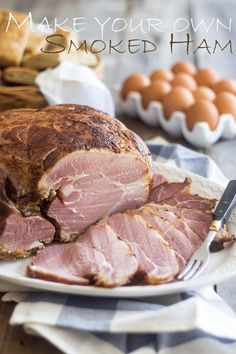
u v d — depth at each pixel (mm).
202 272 617
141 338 553
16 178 642
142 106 1062
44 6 1597
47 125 669
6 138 658
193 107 994
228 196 711
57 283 576
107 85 1210
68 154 644
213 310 567
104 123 694
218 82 1097
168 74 1117
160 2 1677
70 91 959
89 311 563
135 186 694
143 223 659
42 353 556
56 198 653
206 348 542
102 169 668
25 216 641
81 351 535
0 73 1008
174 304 562
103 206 684
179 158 877
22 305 567
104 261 607
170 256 619
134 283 597
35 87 952
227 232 668
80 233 675
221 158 974
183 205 708
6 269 622
